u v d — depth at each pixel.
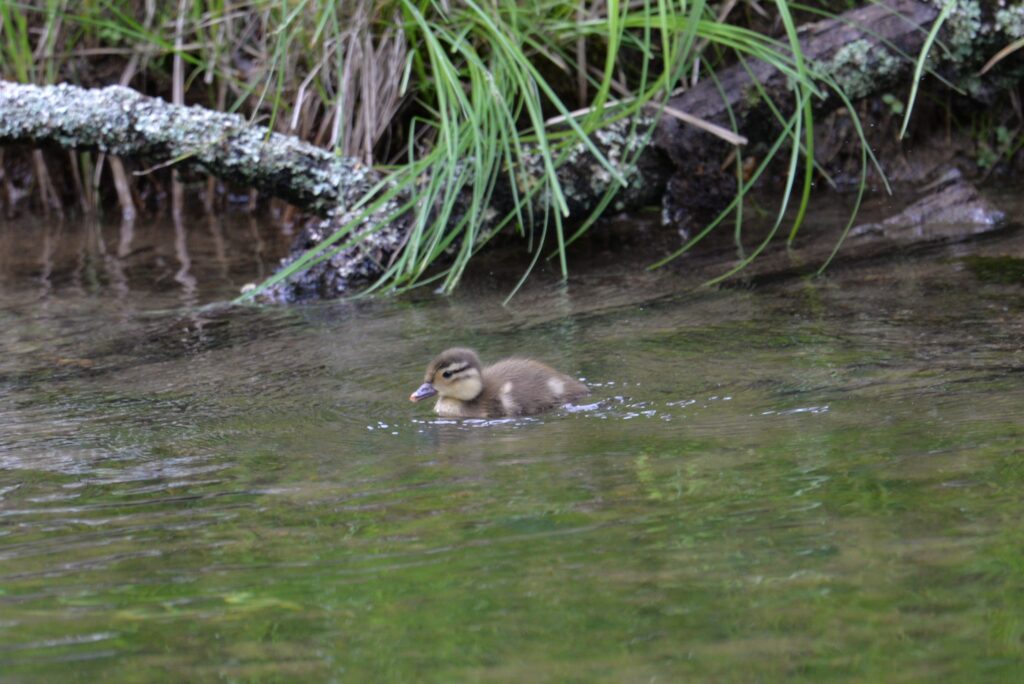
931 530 6.70
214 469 8.59
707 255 15.16
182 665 5.72
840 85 16.05
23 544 7.28
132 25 18.75
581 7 16.08
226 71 18.52
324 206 15.78
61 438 9.48
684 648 5.65
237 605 6.31
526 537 6.96
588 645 5.71
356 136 16.62
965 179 16.70
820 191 18.53
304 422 9.71
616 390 10.02
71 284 15.65
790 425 8.73
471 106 15.74
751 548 6.63
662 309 12.72
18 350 12.46
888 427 8.51
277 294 14.69
